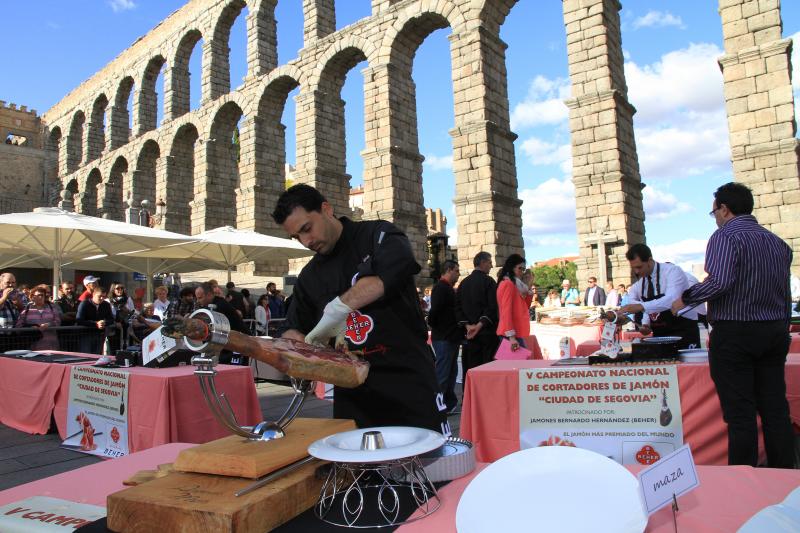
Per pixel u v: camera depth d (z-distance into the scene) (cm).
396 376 275
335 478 177
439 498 178
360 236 282
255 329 1689
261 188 3459
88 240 1534
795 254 1684
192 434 584
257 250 2003
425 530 155
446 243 2581
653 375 455
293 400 212
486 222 2369
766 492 174
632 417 459
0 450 700
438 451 204
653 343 482
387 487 186
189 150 4234
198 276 3428
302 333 309
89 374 687
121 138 4872
